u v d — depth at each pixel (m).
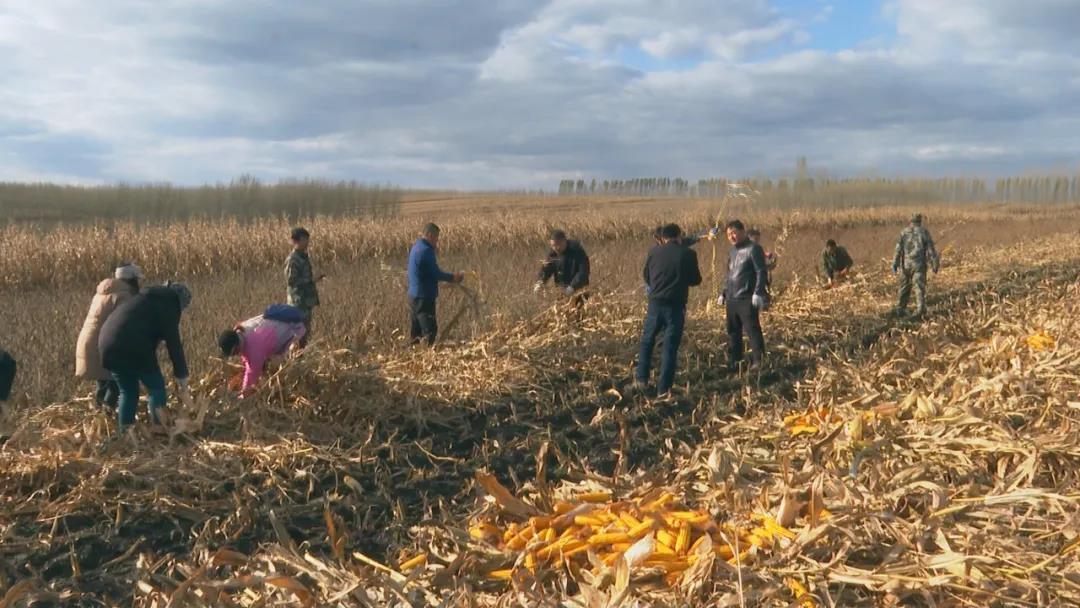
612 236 29.28
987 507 4.73
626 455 6.82
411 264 9.82
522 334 10.62
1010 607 3.84
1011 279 19.75
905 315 13.91
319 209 47.28
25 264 17.38
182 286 6.98
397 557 4.87
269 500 5.77
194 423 6.56
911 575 4.01
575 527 4.69
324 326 10.98
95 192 50.44
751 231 10.38
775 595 3.86
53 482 5.77
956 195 93.25
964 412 6.09
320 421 7.31
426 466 6.67
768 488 4.88
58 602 4.51
